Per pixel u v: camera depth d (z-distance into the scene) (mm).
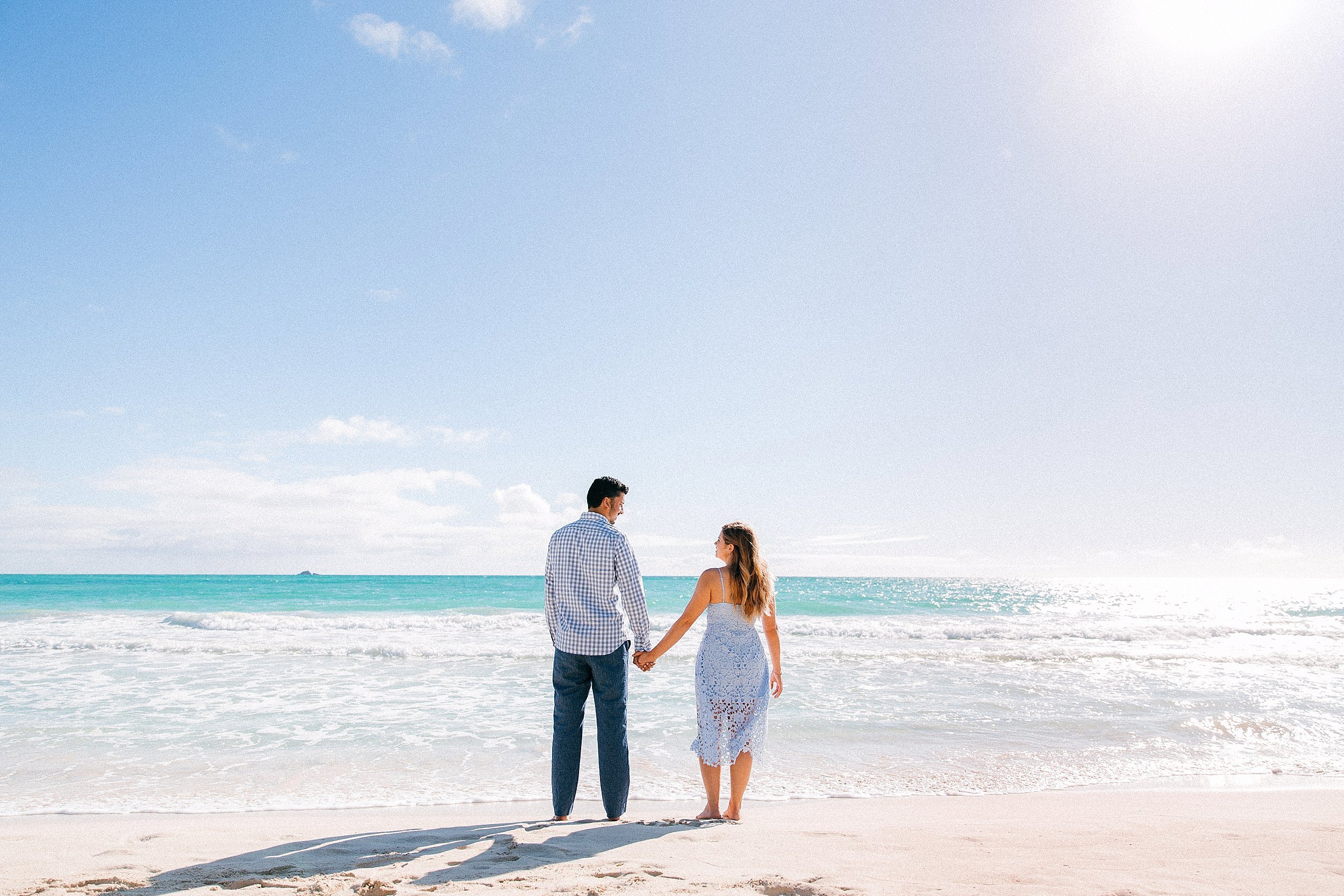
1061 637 17281
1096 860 2988
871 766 6160
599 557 3865
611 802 3887
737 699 4020
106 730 7160
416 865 2979
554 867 2908
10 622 18719
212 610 25156
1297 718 8094
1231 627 19000
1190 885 2609
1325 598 52938
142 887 2740
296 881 2766
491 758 6273
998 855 3078
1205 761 6461
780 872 2803
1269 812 4430
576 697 3938
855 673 11133
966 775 5969
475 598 31703
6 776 5684
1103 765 6281
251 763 6078
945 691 9617
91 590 35844
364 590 37812
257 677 10352
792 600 33938
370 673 10719
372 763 6125
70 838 3615
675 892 2520
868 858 3023
